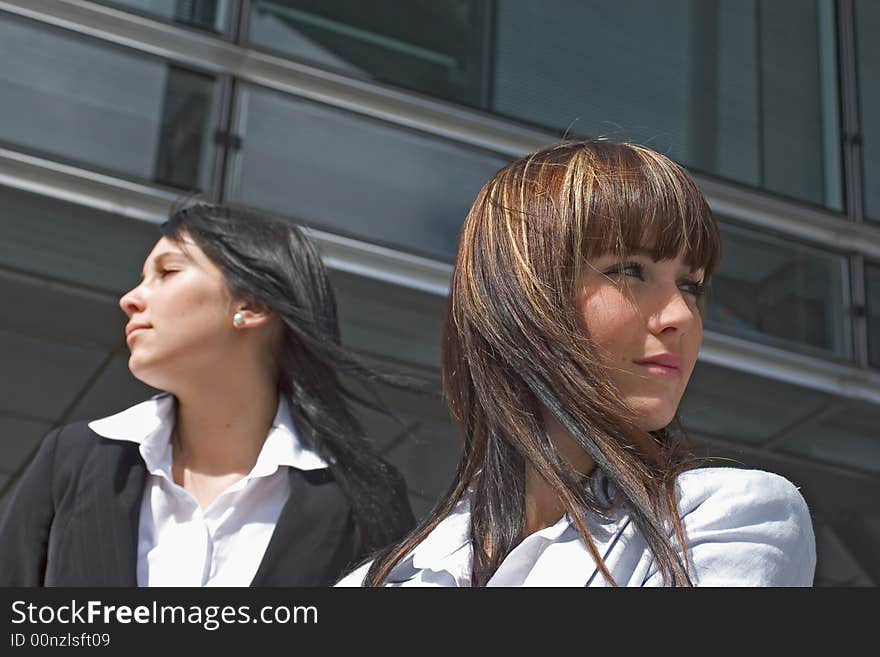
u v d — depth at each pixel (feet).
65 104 14.08
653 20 18.74
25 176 13.52
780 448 16.89
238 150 14.83
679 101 18.38
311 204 15.05
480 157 16.38
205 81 14.97
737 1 19.57
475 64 17.04
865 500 17.04
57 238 13.58
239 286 5.57
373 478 5.51
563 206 2.69
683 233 2.68
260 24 15.74
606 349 2.56
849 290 18.22
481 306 2.72
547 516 2.68
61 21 14.43
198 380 5.44
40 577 5.11
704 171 18.17
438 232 15.69
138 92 14.53
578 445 2.67
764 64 19.34
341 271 14.78
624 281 2.60
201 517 5.16
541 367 2.56
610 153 2.83
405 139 15.99
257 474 5.24
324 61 15.98
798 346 17.61
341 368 5.71
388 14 16.71
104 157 14.06
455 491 2.92
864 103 19.77
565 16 18.01
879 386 17.70
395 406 13.10
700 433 16.55
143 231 13.85
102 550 4.95
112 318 13.69
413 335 14.89
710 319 17.28
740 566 2.27
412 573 2.81
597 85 17.85
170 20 15.14
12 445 13.56
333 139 15.49
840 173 19.07
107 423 5.29
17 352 13.43
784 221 18.31
